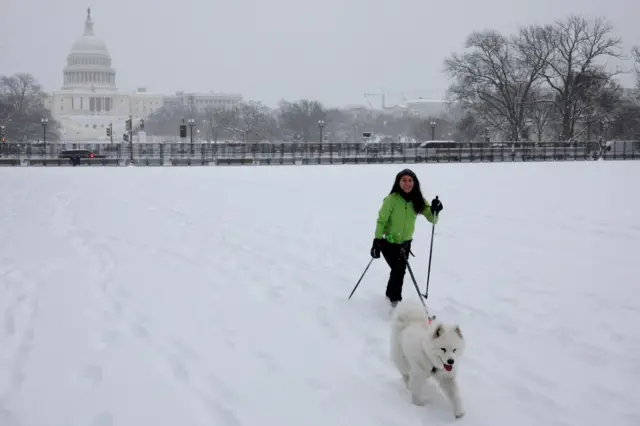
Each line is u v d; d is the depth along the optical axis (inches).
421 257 458.3
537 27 2842.0
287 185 1104.8
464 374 244.2
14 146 2536.9
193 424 205.9
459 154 2343.8
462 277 394.0
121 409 216.1
